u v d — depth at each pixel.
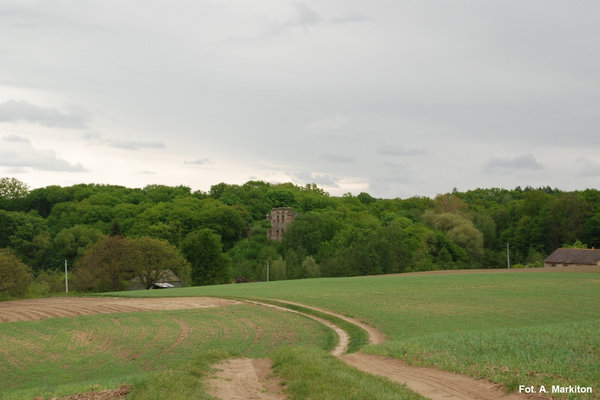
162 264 91.31
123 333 39.34
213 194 181.50
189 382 14.55
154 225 128.62
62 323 44.81
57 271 111.25
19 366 30.86
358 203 182.62
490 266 124.94
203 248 105.94
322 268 114.88
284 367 16.95
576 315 41.06
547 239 127.69
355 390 13.12
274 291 63.03
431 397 13.96
